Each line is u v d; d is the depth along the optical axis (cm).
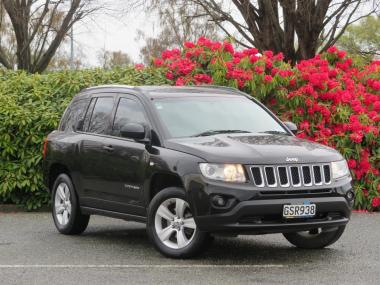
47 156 1216
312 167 915
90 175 1098
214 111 1041
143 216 996
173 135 976
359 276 828
